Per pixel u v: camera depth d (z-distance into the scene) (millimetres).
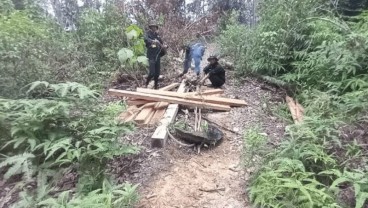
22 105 3684
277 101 6023
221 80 6625
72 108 3701
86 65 7391
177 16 12047
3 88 4434
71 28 9945
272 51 7055
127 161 3742
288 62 7160
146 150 3982
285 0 7250
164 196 3201
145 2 11500
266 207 2805
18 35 5191
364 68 5398
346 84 5246
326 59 5723
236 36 8961
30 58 4879
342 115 4160
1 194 3242
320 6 7098
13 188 3186
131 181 3432
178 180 3471
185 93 5871
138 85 7133
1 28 5309
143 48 7695
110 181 3252
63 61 6742
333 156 3305
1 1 7105
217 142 4273
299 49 7109
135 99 5578
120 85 7164
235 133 4645
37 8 8344
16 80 4582
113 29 8195
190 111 5387
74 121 3564
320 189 2809
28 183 3252
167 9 11758
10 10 7199
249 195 3064
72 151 3246
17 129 3387
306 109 4969
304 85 6129
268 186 2873
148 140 4230
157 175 3543
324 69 5855
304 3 7062
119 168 3621
